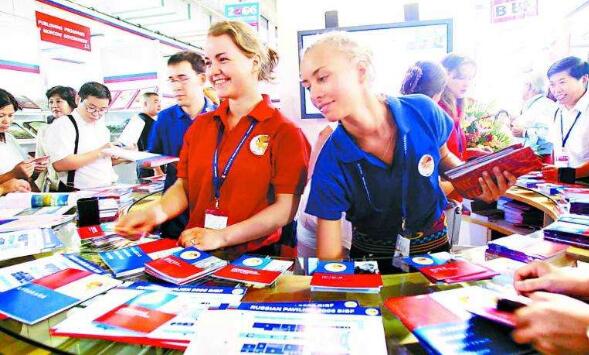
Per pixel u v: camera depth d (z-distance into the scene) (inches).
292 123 61.1
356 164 62.1
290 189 57.7
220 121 63.9
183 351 24.9
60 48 139.7
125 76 148.9
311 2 82.4
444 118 66.0
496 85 101.9
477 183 56.8
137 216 58.7
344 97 58.9
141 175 122.4
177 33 255.8
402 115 62.3
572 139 108.7
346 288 33.8
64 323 28.1
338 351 23.7
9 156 109.1
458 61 80.5
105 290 33.9
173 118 89.7
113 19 188.4
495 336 24.8
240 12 115.6
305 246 88.5
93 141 111.7
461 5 80.0
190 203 66.0
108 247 47.5
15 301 31.4
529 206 90.7
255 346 24.3
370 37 80.4
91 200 57.4
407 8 80.4
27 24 129.8
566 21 109.1
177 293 33.4
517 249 41.3
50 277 36.5
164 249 45.4
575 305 25.0
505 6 102.5
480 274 35.8
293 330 26.2
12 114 108.3
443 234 67.9
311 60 58.9
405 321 27.0
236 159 59.7
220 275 36.8
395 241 66.1
